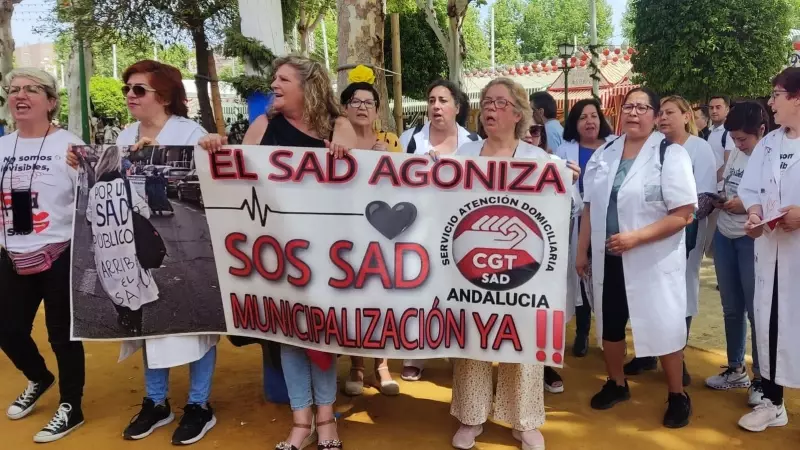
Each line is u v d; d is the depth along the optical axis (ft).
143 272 11.01
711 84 47.67
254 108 20.44
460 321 10.38
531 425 10.87
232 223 10.71
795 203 10.77
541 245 10.06
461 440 11.03
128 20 36.19
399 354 10.45
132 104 10.97
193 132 11.25
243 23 21.26
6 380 14.64
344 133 10.81
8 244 11.27
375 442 11.35
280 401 13.19
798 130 11.03
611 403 12.82
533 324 10.19
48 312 11.53
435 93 13.80
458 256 10.25
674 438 11.48
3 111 36.63
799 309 10.86
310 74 10.42
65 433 11.62
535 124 14.87
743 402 13.08
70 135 11.68
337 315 10.39
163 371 11.79
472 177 10.09
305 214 10.34
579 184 14.93
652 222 11.44
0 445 11.30
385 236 10.28
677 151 11.39
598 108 15.08
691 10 46.96
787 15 47.62
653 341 11.53
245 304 10.91
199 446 11.25
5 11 36.55
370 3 20.75
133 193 10.87
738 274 13.48
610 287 12.21
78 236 11.06
